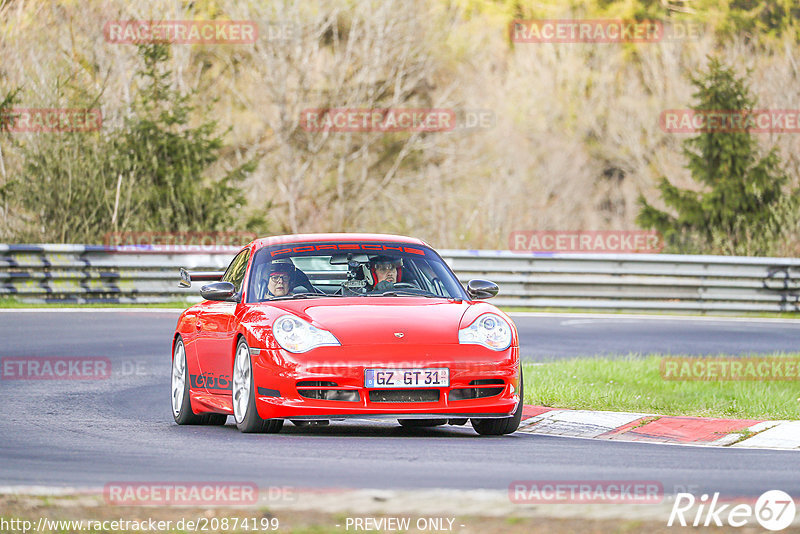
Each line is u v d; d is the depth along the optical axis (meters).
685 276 83.38
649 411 36.38
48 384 42.75
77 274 74.31
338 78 136.25
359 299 31.55
